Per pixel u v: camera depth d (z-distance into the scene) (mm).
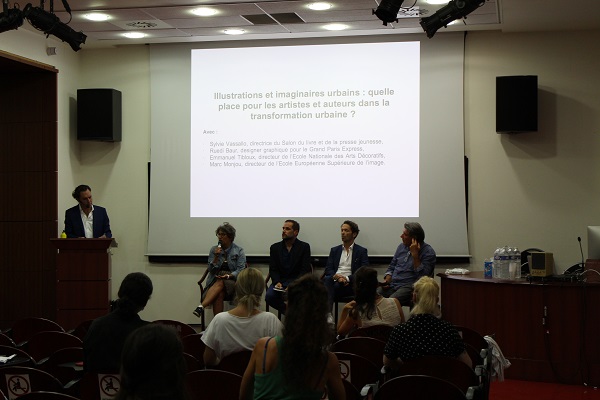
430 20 6328
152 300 9344
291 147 9094
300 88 9078
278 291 8188
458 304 7074
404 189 8859
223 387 3160
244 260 8562
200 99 9266
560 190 8523
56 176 8758
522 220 8617
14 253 8812
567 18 7918
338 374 2611
